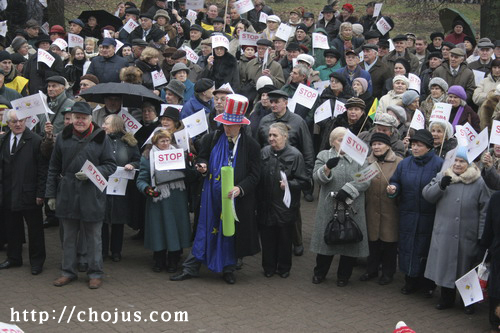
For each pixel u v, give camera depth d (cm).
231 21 1823
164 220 841
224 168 779
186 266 837
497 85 1098
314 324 706
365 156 757
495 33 1650
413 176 780
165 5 1716
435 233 753
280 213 832
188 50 1348
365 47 1324
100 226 807
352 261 824
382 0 2428
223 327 692
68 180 788
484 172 764
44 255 855
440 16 1816
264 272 866
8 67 1164
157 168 820
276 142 835
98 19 1788
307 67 1150
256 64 1295
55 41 1445
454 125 1011
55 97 1002
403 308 760
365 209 827
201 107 977
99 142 797
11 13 1895
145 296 776
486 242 690
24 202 827
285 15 2723
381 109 1072
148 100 958
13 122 828
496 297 668
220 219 811
